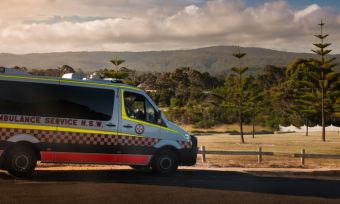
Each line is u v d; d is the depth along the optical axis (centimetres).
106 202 1035
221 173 1574
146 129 1424
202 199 1110
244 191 1234
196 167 1758
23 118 1294
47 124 1314
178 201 1078
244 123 9694
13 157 1285
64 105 1336
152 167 1461
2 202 991
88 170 1523
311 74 6600
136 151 1409
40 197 1052
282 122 9588
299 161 2353
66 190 1142
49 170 1476
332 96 6506
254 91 6128
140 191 1173
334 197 1201
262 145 4456
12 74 1302
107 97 1385
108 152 1377
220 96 6306
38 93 1315
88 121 1356
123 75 6600
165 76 18850
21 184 1195
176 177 1437
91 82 1376
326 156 2138
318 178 1559
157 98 12988
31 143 1298
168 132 1452
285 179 1496
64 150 1328
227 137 6456
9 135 1280
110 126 1379
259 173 1627
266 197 1164
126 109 1406
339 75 6550
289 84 10931
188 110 10094
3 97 1287
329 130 9181
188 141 1473
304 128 9331
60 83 1341
